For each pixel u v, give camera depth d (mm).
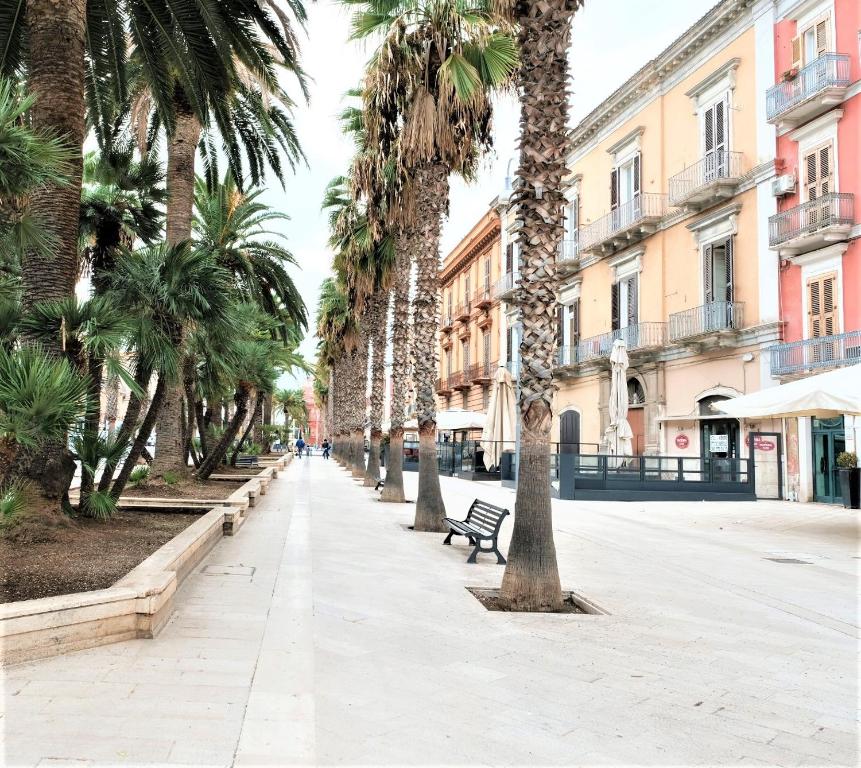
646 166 26016
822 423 18750
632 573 8039
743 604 6566
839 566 9008
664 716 3697
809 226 18484
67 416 5121
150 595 4703
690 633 5426
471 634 5184
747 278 21125
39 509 6965
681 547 10359
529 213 6730
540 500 6375
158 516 10016
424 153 11531
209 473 17781
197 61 11156
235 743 3158
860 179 17719
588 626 5547
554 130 6734
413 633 5141
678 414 23922
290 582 6715
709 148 22906
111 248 11586
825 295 18516
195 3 10484
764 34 20625
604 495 18734
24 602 4273
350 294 24516
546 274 6617
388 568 7684
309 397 110500
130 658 4258
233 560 7770
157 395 9109
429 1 10828
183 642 4641
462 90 10289
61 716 3350
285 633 4969
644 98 26188
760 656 4855
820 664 4707
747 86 21328
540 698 3900
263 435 44562
